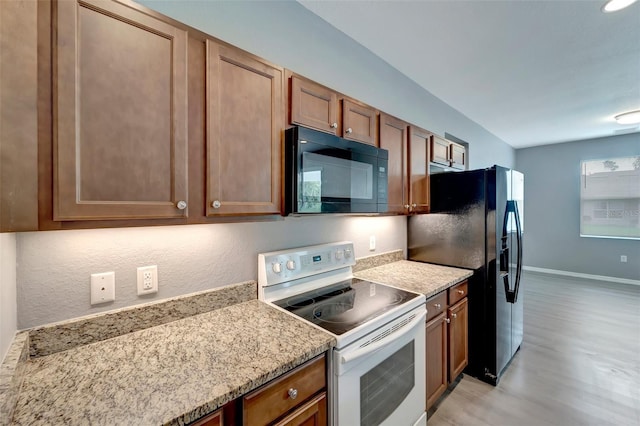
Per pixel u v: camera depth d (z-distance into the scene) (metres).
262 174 1.22
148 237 1.21
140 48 0.90
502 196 2.28
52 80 0.75
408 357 1.52
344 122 1.60
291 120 1.34
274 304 1.49
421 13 1.83
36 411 0.73
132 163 0.89
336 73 2.01
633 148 4.87
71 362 0.95
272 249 1.64
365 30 2.02
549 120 4.10
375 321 1.30
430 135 2.42
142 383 0.84
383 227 2.44
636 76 2.71
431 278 2.04
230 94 1.12
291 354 1.01
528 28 1.98
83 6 0.80
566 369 2.40
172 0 1.27
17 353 0.84
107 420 0.70
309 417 1.06
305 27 1.81
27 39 0.71
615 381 2.23
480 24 1.93
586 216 5.35
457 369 2.12
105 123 0.83
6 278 0.82
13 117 0.69
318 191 1.33
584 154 5.36
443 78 2.76
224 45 1.10
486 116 3.91
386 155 1.75
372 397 1.29
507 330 2.39
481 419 1.86
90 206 0.81
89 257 1.08
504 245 2.32
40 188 0.74
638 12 1.80
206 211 1.06
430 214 2.50
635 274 4.86
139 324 1.18
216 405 0.79
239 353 1.01
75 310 1.06
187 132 1.00
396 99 2.59
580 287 4.70
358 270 2.19
